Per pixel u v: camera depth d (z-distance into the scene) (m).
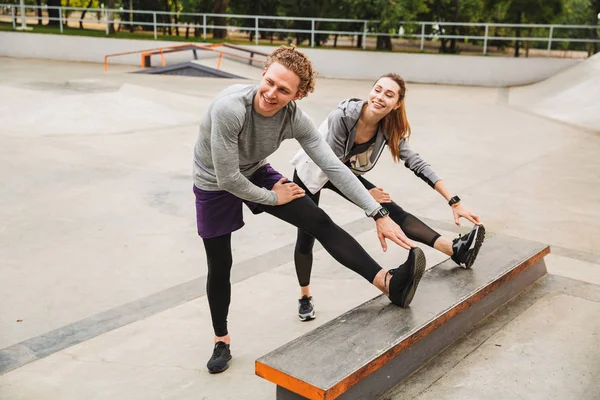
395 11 17.00
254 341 3.17
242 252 4.42
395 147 3.12
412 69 16.61
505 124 10.14
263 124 2.46
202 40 19.02
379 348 2.46
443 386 2.66
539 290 3.69
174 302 3.63
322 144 2.61
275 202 2.57
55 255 4.30
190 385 2.76
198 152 2.60
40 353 3.04
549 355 2.91
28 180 6.09
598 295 3.63
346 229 4.93
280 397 2.44
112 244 4.53
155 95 10.54
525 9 21.55
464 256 3.19
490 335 3.11
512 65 15.91
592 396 2.59
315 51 17.00
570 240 4.74
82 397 2.67
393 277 2.68
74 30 21.00
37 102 9.76
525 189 6.20
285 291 3.79
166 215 5.20
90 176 6.30
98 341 3.16
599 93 11.53
